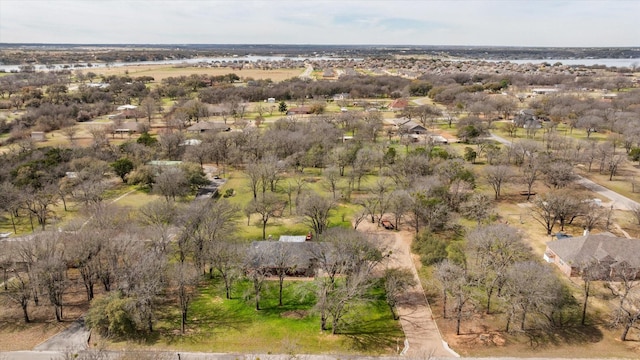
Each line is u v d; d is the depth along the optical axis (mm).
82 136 160750
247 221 90875
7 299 62062
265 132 146375
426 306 62406
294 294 65750
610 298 61781
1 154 131000
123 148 133625
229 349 53594
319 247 68562
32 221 91688
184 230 70812
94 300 58688
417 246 76500
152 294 57875
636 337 54531
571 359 50906
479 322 58344
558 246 71625
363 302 61000
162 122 189125
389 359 51438
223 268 65625
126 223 74875
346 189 107562
